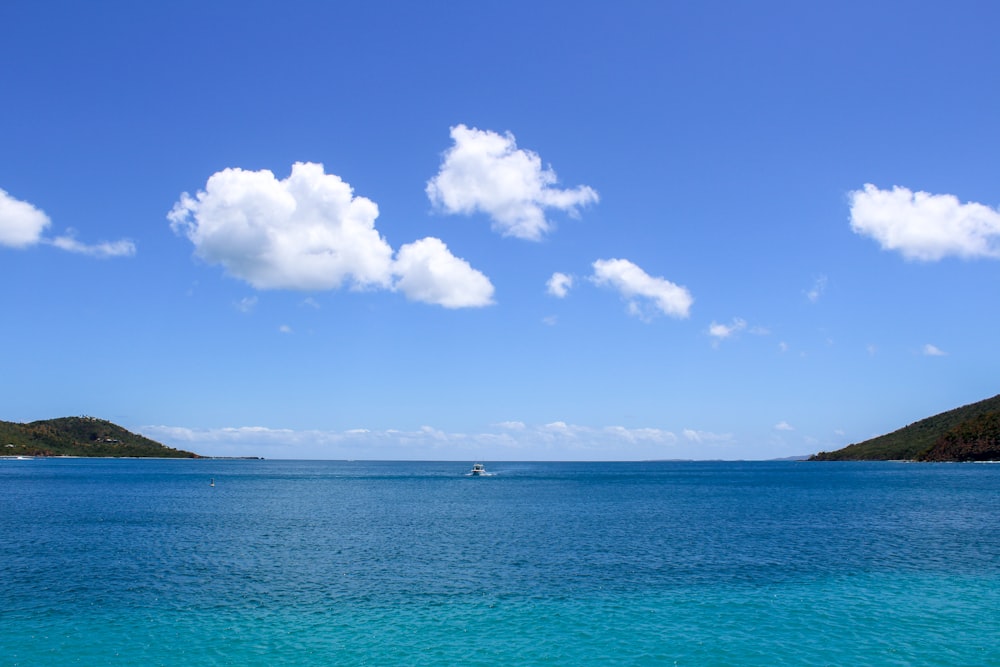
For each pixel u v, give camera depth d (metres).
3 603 30.33
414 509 78.56
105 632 26.02
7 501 87.38
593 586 34.38
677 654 23.95
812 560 41.88
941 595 32.28
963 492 104.81
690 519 66.31
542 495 105.94
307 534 54.19
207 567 39.03
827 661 23.16
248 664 22.72
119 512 72.56
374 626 27.08
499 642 25.20
